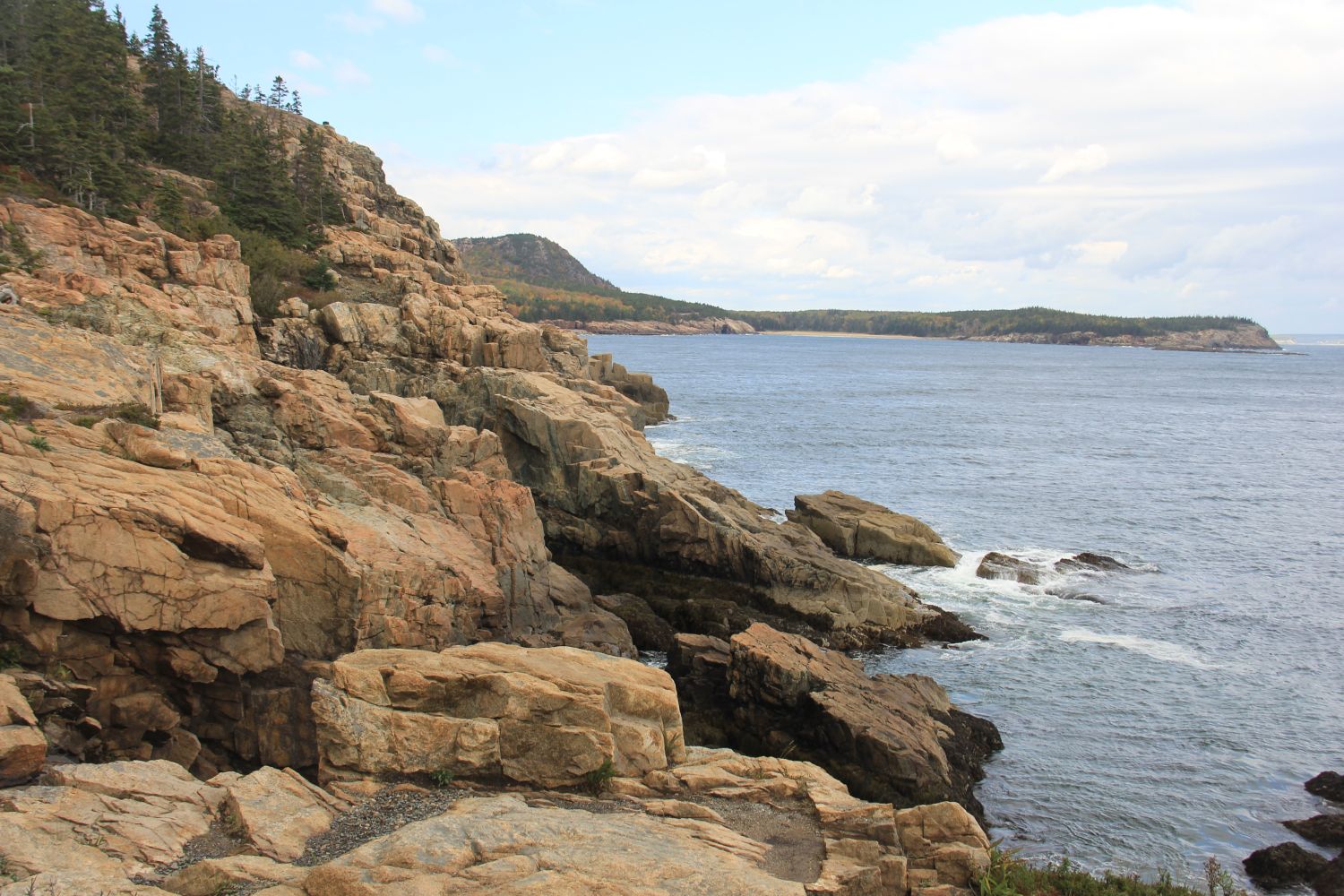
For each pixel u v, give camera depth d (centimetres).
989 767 3061
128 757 2061
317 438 3691
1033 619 4444
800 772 2020
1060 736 3288
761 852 1709
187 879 1455
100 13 9281
